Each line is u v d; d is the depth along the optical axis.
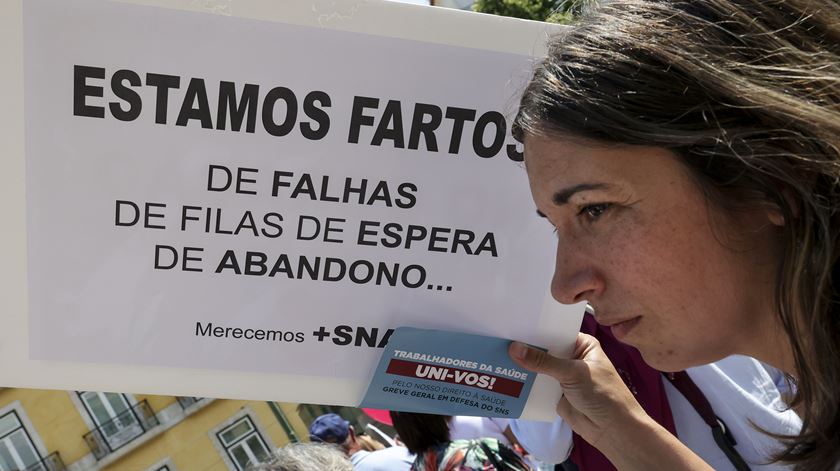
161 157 1.09
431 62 1.11
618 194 0.87
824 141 0.81
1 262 1.09
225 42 1.06
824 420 0.87
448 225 1.16
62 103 1.06
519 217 1.17
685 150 0.84
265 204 1.12
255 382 1.18
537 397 1.26
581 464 1.66
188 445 8.93
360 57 1.09
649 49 0.86
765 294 0.91
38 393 8.73
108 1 1.03
